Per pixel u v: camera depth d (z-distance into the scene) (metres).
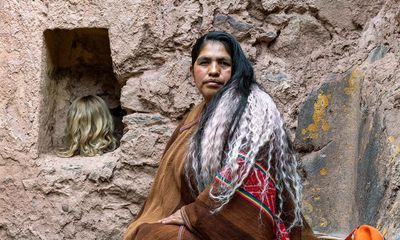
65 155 3.67
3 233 3.55
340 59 3.43
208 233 2.05
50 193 3.53
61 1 3.59
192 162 2.22
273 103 2.22
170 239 2.08
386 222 2.33
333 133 3.15
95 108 3.69
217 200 2.06
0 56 3.60
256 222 2.05
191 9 3.54
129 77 3.60
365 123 2.87
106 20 3.56
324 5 3.50
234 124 2.14
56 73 3.84
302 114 3.29
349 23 3.49
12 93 3.59
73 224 3.51
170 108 3.54
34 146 3.55
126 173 3.54
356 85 3.14
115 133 3.88
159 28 3.54
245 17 3.53
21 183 3.54
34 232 3.51
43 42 3.59
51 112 3.76
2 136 3.57
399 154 2.44
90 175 3.52
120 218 3.51
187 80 3.53
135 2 3.55
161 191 2.41
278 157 2.14
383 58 2.99
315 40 3.52
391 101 2.68
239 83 2.25
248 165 2.06
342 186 3.03
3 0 3.62
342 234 2.91
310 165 3.15
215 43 2.37
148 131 3.53
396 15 3.00
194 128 2.43
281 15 3.53
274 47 3.54
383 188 2.48
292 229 2.22
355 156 2.98
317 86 3.36
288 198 2.18
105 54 3.81
